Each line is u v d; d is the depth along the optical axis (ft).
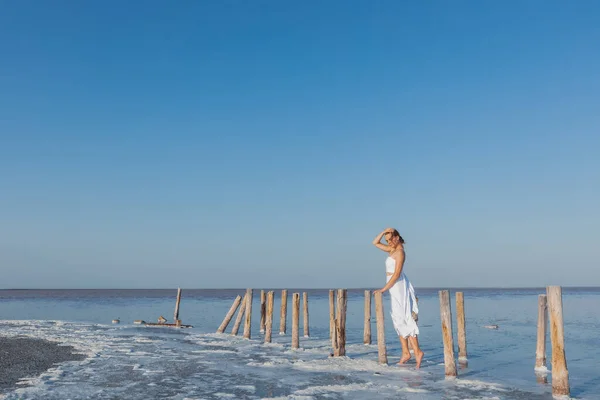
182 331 69.10
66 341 53.57
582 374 35.99
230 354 44.60
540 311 37.55
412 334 36.86
